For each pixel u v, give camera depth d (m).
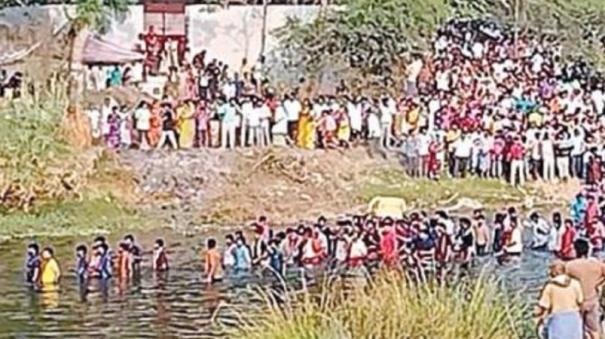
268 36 96.06
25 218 75.06
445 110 86.12
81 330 50.78
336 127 84.75
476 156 83.44
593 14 102.88
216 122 83.75
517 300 39.03
